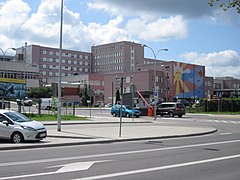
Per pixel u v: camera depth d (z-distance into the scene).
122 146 15.29
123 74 106.19
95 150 13.69
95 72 157.88
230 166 10.09
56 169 9.30
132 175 8.59
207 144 16.27
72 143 15.79
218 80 141.75
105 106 98.06
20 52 142.62
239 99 62.19
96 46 158.12
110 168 9.54
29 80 115.31
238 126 30.47
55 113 40.28
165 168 9.64
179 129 24.88
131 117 43.69
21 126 15.70
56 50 146.50
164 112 47.19
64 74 150.00
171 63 103.06
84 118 37.19
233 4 16.22
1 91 37.41
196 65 110.75
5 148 13.68
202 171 9.26
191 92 108.62
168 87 97.75
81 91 101.94
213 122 36.34
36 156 11.80
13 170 9.09
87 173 8.78
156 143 16.69
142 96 49.34
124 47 144.62
